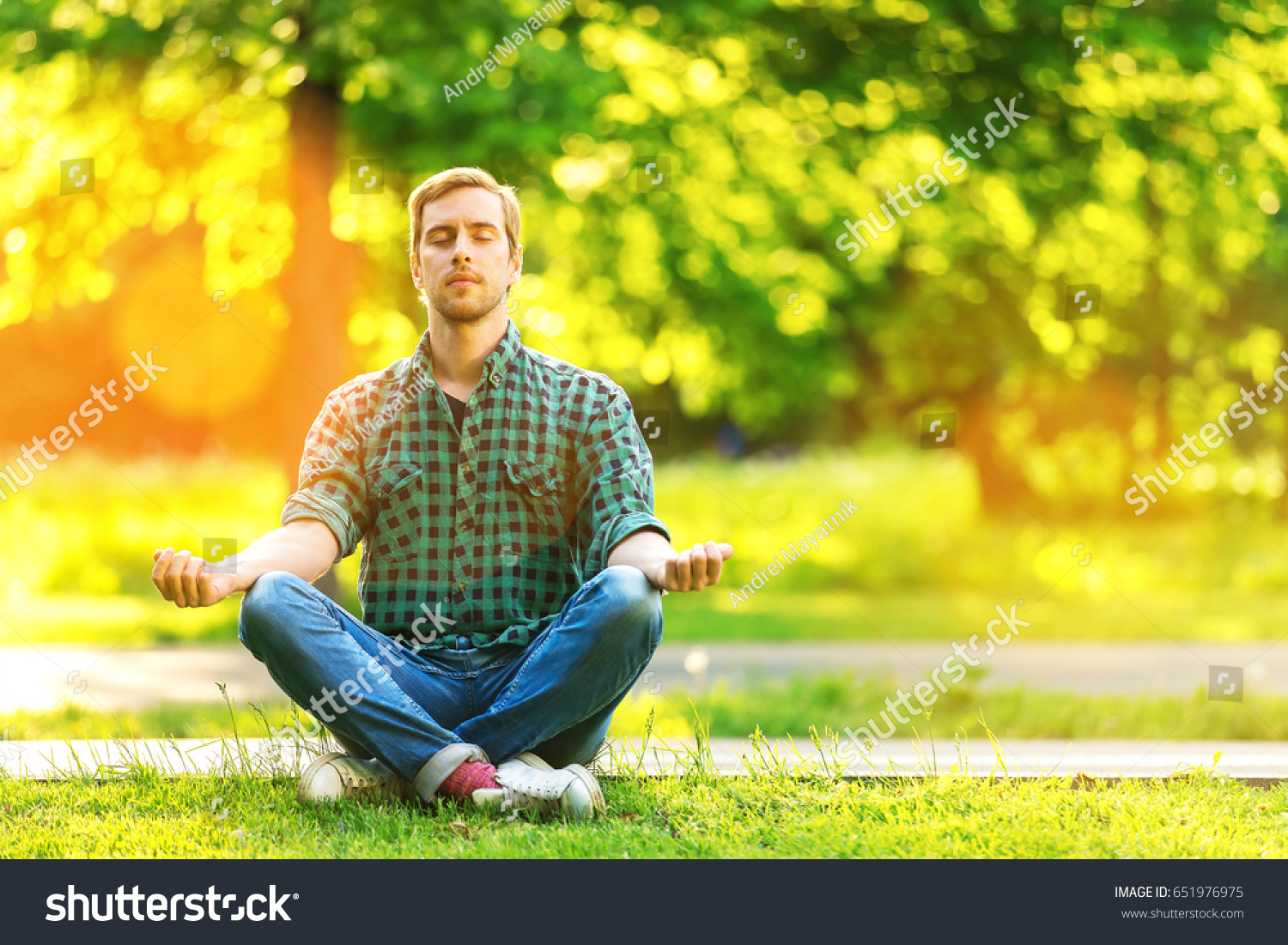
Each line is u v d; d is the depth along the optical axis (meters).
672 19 9.38
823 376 12.71
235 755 3.95
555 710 3.20
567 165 9.21
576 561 3.54
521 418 3.50
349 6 8.02
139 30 8.52
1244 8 10.07
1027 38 9.99
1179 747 4.43
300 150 8.63
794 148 10.48
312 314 8.97
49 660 8.32
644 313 11.01
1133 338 14.03
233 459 16.66
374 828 3.00
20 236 9.76
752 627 10.66
